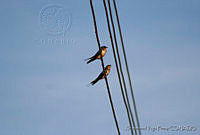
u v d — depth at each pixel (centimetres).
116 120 1149
